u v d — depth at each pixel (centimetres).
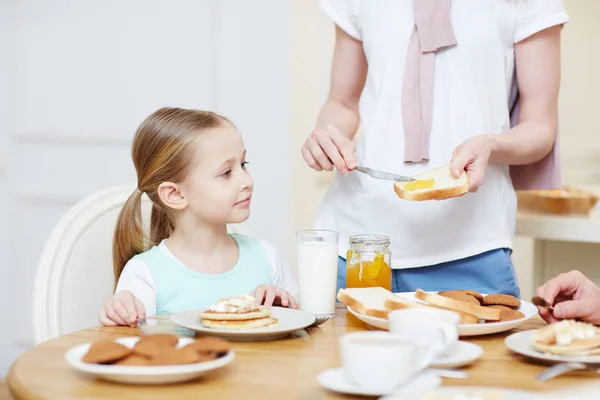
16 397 91
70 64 324
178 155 150
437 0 163
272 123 318
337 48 186
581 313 119
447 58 164
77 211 158
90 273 154
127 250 158
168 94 319
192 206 152
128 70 321
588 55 323
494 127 165
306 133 317
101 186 324
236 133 154
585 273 244
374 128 169
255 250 165
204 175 150
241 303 118
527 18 161
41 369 98
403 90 165
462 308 118
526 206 247
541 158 166
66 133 326
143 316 127
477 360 104
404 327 99
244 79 317
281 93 316
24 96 329
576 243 244
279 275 166
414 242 165
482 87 163
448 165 151
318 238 140
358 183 170
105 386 91
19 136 330
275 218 322
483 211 164
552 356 99
